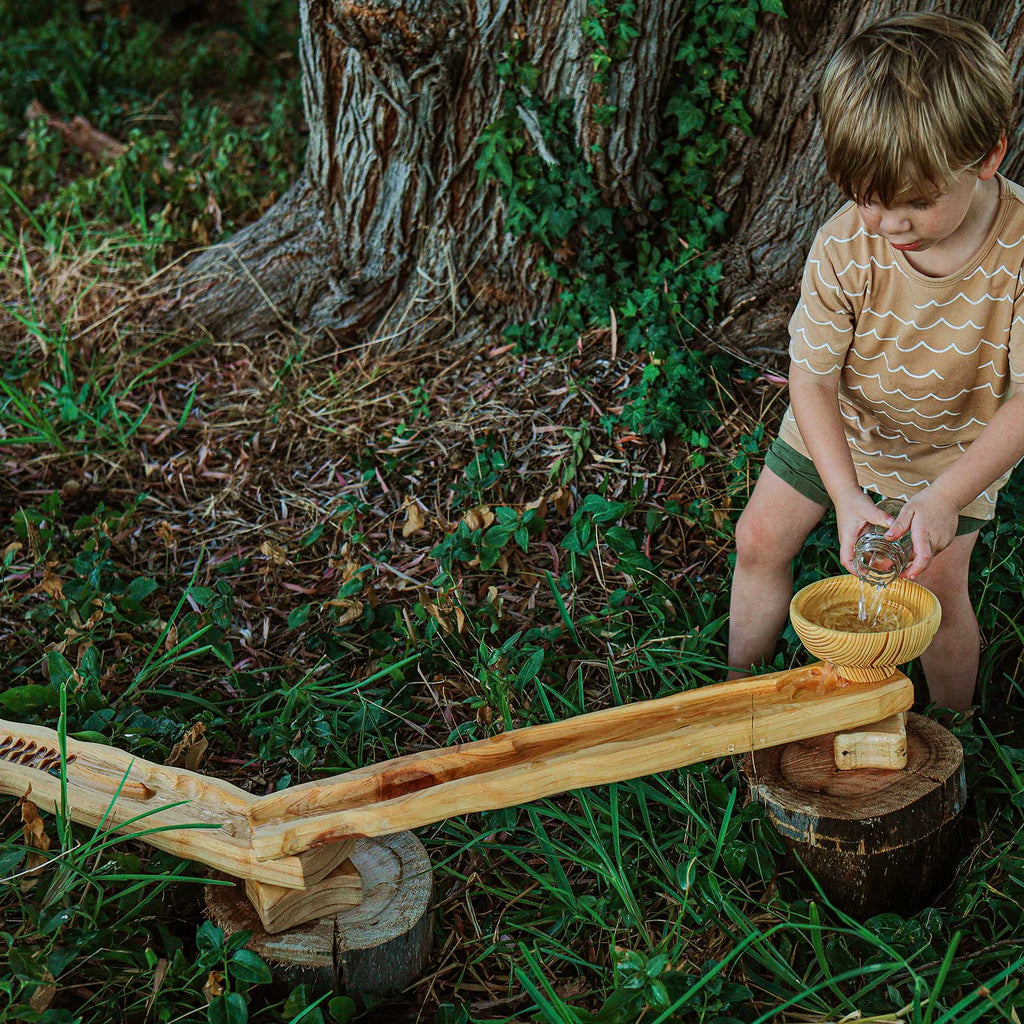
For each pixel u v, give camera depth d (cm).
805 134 354
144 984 203
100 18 793
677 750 212
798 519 252
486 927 221
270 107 664
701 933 210
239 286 427
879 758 220
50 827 231
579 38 351
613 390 359
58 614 294
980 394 228
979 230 205
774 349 361
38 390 403
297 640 302
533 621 301
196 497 361
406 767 213
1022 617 290
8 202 530
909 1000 198
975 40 184
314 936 202
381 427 375
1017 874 213
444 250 400
